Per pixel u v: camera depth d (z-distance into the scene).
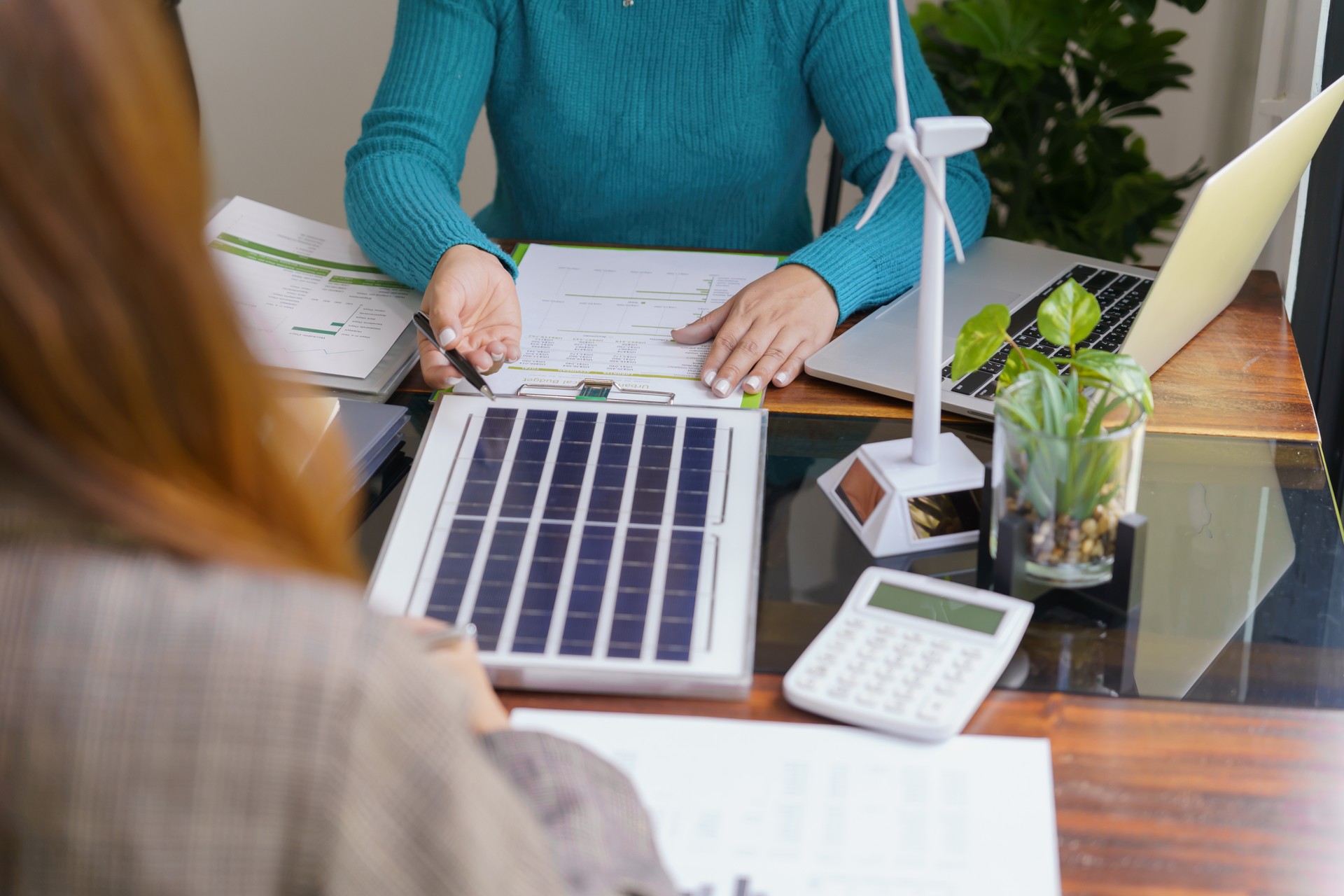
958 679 0.66
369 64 2.43
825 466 0.88
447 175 1.27
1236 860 0.56
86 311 0.34
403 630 0.41
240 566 0.38
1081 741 0.64
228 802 0.36
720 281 1.16
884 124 1.28
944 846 0.57
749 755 0.63
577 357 1.01
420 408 0.96
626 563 0.75
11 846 0.37
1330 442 1.51
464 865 0.39
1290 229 1.55
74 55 0.34
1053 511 0.71
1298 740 0.63
